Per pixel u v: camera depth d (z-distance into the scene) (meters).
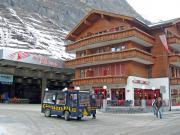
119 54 41.19
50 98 25.59
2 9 107.81
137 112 33.72
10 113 27.33
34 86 60.75
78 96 23.39
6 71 47.09
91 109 24.56
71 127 18.66
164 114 32.38
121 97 41.38
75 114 23.00
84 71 48.88
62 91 24.38
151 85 44.47
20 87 59.78
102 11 45.41
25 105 45.03
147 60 42.31
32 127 17.95
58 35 105.88
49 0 137.88
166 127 18.62
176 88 44.69
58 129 17.45
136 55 39.72
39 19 117.38
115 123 21.58
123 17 42.78
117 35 42.12
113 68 43.66
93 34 48.56
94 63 45.25
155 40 45.00
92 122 22.16
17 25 96.50
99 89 44.28
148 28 44.66
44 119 23.28
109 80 41.78
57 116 26.08
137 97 41.94
